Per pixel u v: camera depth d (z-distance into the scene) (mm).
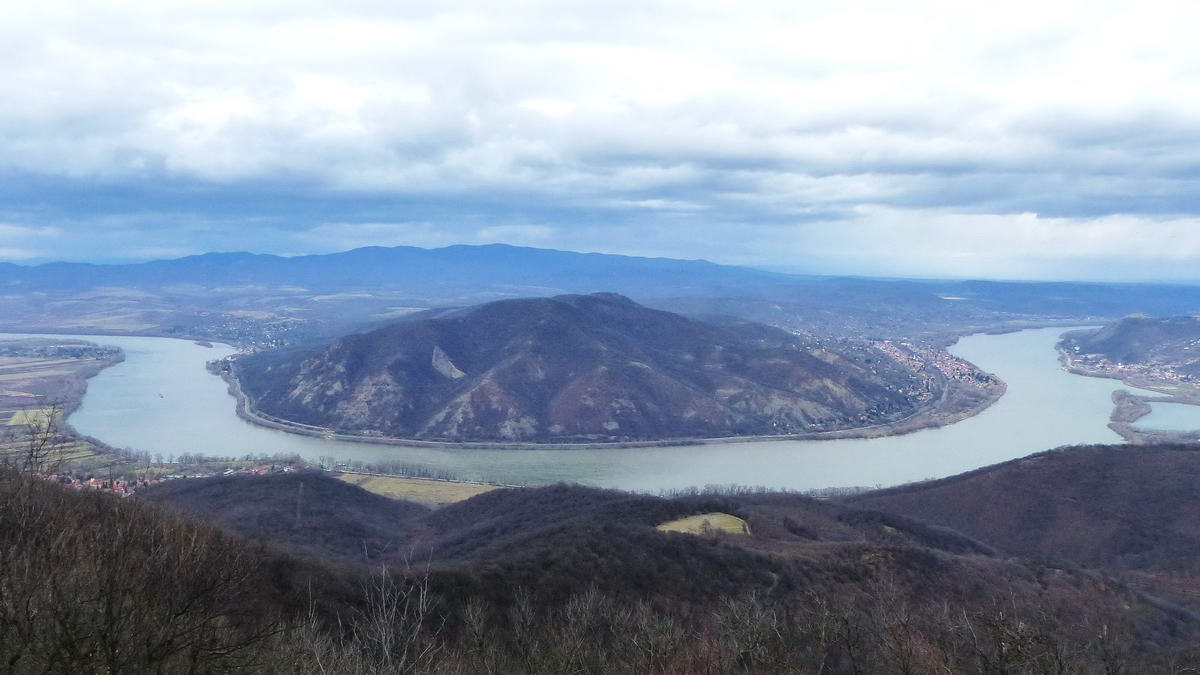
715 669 32156
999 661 28000
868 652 34562
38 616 15547
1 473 29422
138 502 33500
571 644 34531
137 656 15562
